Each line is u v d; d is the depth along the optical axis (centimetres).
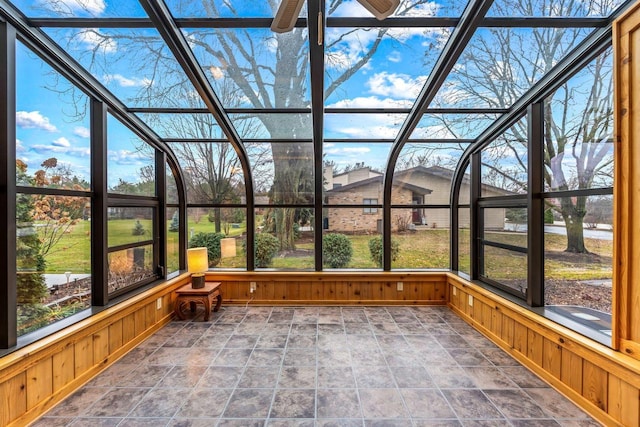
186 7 215
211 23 229
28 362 195
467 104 307
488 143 363
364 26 228
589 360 203
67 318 250
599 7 193
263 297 443
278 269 456
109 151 310
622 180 185
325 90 297
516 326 280
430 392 228
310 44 232
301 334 335
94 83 271
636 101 176
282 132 380
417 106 312
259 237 459
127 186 340
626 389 180
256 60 266
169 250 436
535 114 276
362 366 266
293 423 195
